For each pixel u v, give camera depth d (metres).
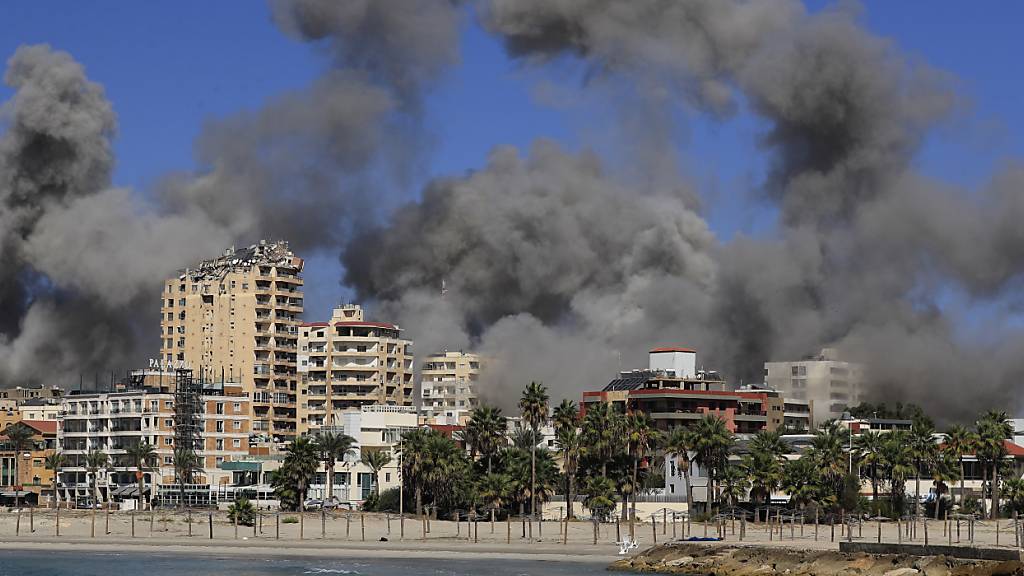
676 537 198.38
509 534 199.00
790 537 194.38
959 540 184.88
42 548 198.25
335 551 191.50
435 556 185.00
